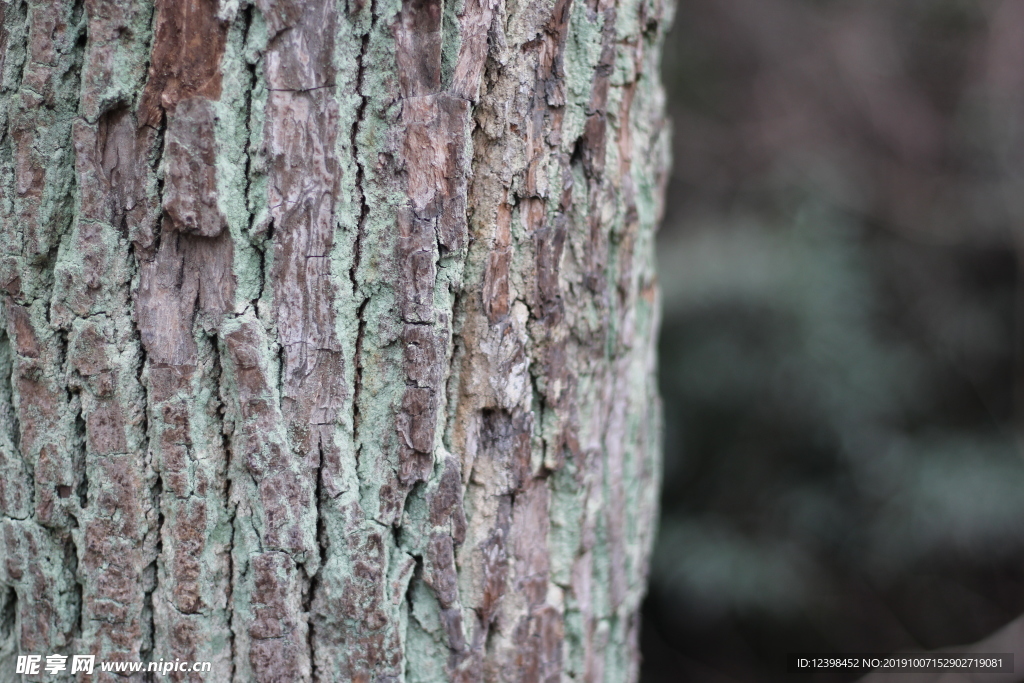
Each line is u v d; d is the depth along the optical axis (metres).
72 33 0.75
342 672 0.78
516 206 0.78
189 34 0.74
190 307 0.75
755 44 2.56
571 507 0.83
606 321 0.83
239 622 0.77
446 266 0.77
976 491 2.12
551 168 0.79
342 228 0.76
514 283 0.79
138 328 0.76
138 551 0.77
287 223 0.75
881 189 2.43
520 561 0.81
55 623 0.78
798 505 2.26
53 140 0.75
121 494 0.76
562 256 0.80
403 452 0.77
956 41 2.46
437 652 0.79
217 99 0.74
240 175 0.75
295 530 0.77
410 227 0.76
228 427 0.76
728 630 2.38
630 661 0.89
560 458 0.81
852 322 2.21
